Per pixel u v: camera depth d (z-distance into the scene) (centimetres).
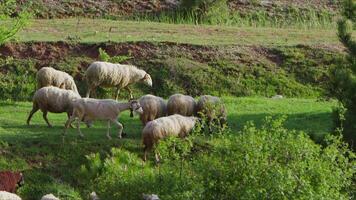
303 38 9988
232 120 7256
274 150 4878
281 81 8844
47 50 8706
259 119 7319
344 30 6475
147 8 10881
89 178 5859
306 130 6969
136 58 8800
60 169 6006
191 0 10706
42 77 7425
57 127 6700
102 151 6191
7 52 8556
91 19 10400
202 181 4934
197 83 8575
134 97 8219
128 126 6900
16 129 6550
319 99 8206
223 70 8844
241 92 8619
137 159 5956
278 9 11219
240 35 9912
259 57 9200
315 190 4775
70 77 7588
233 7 11156
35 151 6122
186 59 8900
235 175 4866
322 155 4947
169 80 8556
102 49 8869
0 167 5925
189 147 5488
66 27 9744
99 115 6356
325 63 9225
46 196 5419
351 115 6194
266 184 4750
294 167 4803
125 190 5425
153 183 5350
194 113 6681
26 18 7750
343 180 4944
